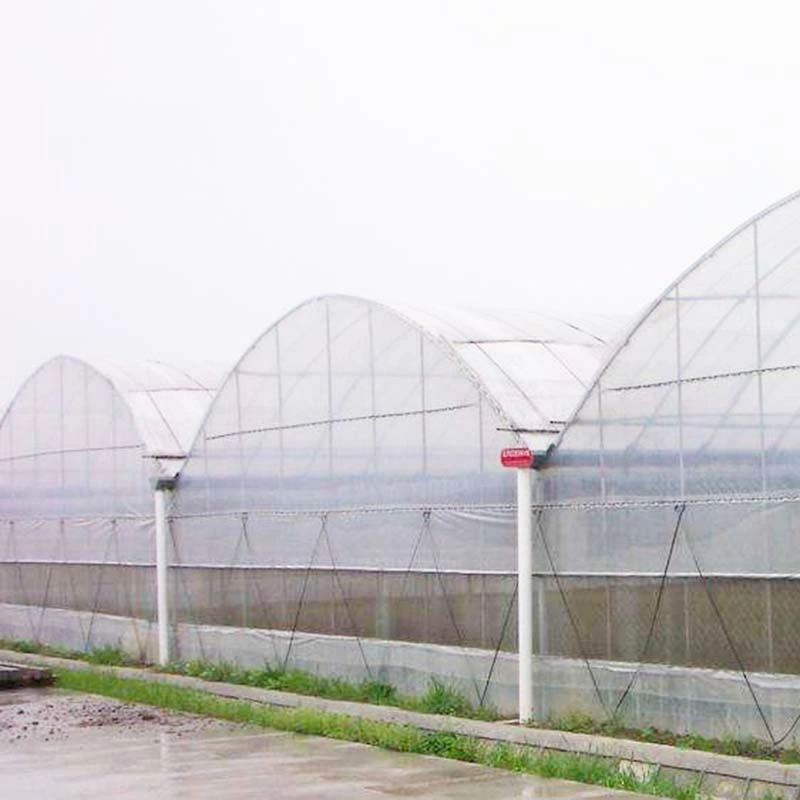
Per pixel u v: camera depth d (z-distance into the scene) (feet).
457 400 73.20
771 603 58.85
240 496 89.20
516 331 79.51
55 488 108.99
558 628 67.97
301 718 68.44
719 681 60.80
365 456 79.15
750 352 60.13
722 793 53.78
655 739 62.18
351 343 80.07
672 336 63.26
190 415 101.04
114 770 59.77
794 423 58.34
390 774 56.90
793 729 57.72
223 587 90.89
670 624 63.00
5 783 57.93
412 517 75.97
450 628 73.61
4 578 116.57
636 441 64.75
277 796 53.47
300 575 84.17
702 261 62.03
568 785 54.03
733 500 60.49
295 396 84.38
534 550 69.05
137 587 99.35
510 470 70.23
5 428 115.85
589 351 79.20
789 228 58.70
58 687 87.97
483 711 70.79
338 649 81.10
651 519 63.98
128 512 100.32
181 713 75.41
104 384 103.04
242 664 89.04
